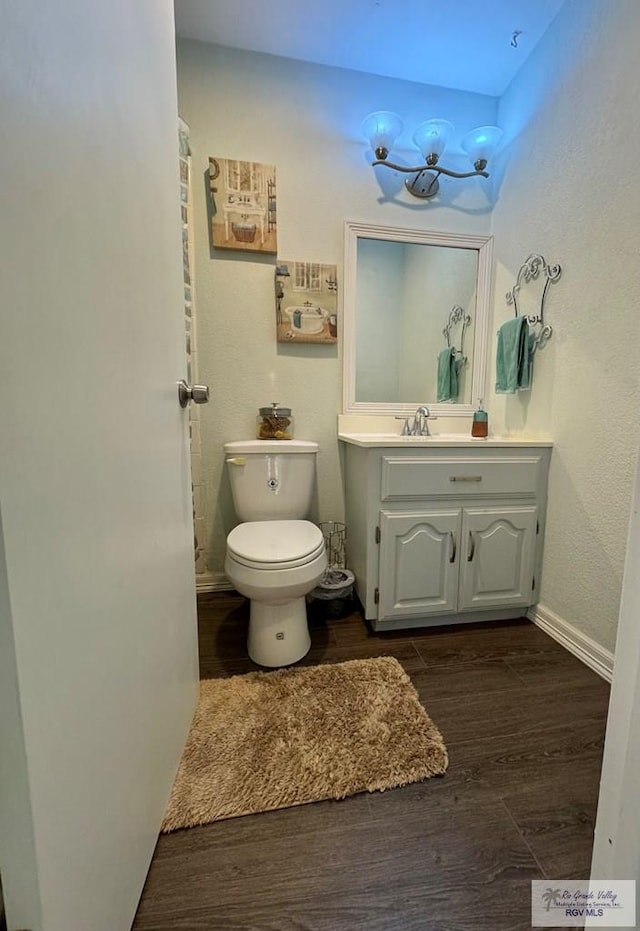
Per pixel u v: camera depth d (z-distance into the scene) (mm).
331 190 1792
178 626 972
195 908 717
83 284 512
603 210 1340
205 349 1772
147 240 758
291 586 1256
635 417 1262
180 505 998
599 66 1328
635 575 485
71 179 481
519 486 1598
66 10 468
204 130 1664
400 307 1932
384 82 1793
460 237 1935
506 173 1846
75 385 493
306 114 1740
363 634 1590
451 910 719
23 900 414
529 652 1482
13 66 373
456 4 1469
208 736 1068
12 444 378
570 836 844
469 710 1191
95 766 539
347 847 820
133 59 687
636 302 1240
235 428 1845
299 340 1823
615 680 518
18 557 387
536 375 1681
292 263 1783
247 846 821
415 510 1538
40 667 419
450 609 1611
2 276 362
